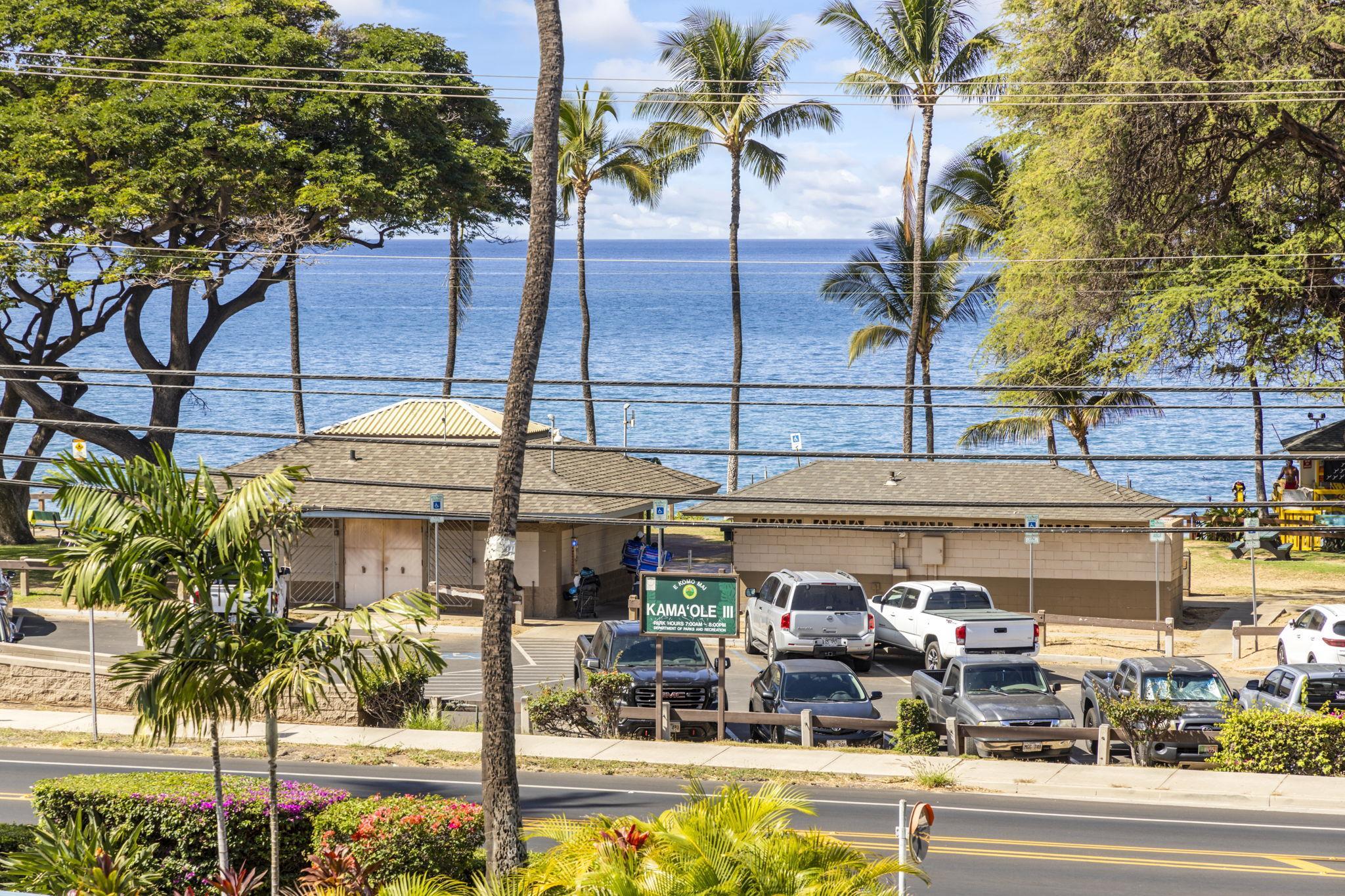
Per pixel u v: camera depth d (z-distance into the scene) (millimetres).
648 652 27000
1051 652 34156
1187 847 17953
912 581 37281
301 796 16891
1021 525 37812
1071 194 38469
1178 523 40344
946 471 39875
